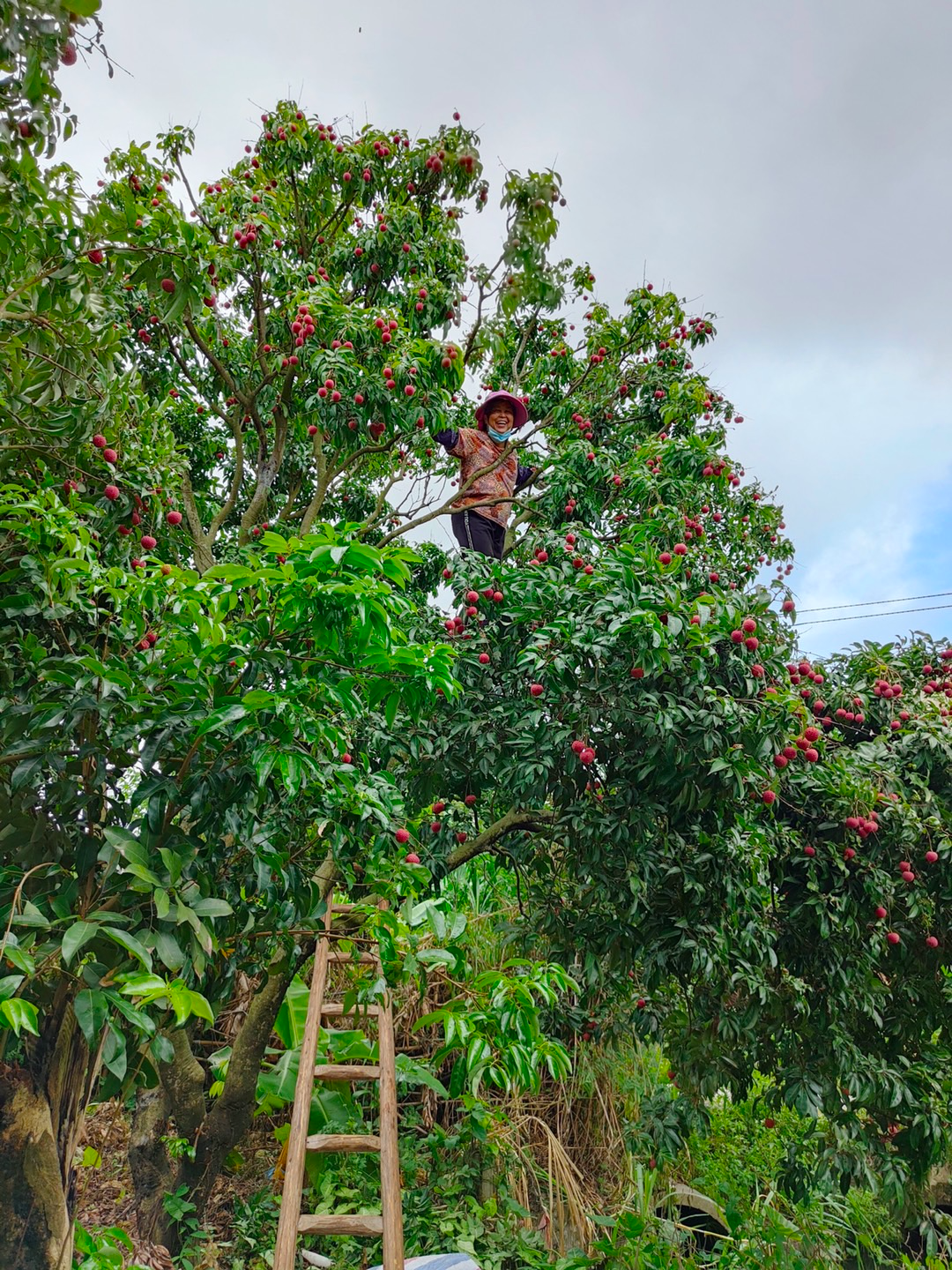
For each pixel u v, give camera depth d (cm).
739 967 345
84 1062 221
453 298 490
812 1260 465
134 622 218
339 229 565
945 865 378
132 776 242
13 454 240
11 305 212
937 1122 374
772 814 365
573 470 507
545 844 416
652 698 312
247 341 568
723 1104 590
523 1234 431
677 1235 471
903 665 475
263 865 220
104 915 189
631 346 602
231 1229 425
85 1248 267
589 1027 455
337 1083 414
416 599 555
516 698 375
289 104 522
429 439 543
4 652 213
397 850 297
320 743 218
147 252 218
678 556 357
